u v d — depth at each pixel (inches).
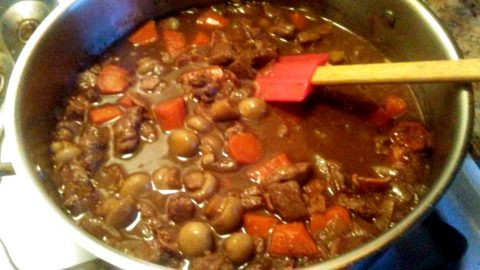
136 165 15.0
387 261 13.8
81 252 13.5
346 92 16.4
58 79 15.9
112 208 13.6
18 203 14.1
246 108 15.6
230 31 18.0
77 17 15.7
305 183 14.6
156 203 14.2
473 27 17.5
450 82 13.2
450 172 12.2
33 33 15.0
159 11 18.1
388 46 17.3
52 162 14.9
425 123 15.8
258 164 15.0
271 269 13.2
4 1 15.8
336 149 15.4
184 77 16.3
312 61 15.8
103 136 15.4
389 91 16.5
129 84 16.5
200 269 12.8
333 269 10.5
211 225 13.7
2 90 15.5
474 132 15.4
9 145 12.9
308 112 16.0
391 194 14.5
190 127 15.4
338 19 18.1
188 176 14.3
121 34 17.7
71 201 13.9
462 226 14.8
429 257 13.9
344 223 13.8
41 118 14.9
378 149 15.4
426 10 14.9
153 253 13.2
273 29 17.8
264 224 13.8
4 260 13.4
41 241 13.6
